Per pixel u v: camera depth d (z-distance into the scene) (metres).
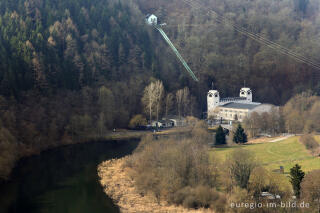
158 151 142.12
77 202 112.56
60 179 135.12
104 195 118.81
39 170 146.38
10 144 148.25
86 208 108.00
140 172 132.38
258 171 107.69
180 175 117.00
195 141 164.25
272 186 104.50
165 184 114.94
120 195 118.69
